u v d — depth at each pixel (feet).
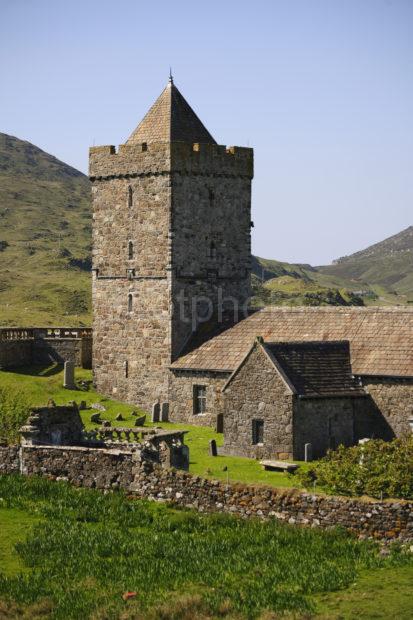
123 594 97.09
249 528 114.01
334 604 93.66
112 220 248.32
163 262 238.89
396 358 200.03
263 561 104.68
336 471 131.44
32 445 139.03
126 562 105.60
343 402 194.08
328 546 107.86
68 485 132.05
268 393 188.85
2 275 650.43
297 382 189.88
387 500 111.96
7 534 114.93
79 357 276.21
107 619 91.20
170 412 232.73
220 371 222.69
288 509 115.34
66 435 149.38
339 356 201.16
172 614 91.61
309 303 550.77
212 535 112.78
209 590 97.50
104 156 248.52
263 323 230.48
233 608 92.63
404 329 207.62
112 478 130.00
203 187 242.78
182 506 122.93
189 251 240.73
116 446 148.15
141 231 242.99
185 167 239.09
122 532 114.73
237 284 249.14
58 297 589.32
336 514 112.16
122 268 246.68
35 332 279.28
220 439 206.59
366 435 198.08
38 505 124.47
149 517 119.85
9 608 94.17
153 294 240.73
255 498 117.70
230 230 247.70
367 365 200.34
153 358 240.32
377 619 89.76
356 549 107.04
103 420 219.20
